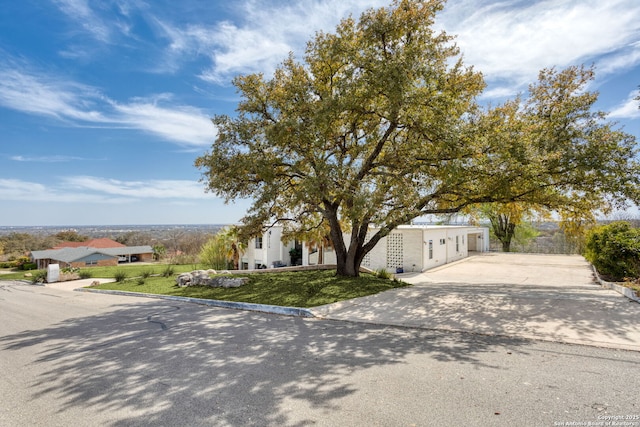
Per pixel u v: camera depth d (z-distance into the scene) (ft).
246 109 37.55
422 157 35.65
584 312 24.22
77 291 51.26
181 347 19.04
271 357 16.89
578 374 13.82
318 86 37.55
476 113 36.83
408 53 32.09
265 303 30.89
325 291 34.94
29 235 216.95
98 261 136.46
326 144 39.93
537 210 45.93
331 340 19.85
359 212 31.71
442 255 80.53
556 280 52.65
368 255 75.82
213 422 10.62
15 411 11.75
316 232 52.11
